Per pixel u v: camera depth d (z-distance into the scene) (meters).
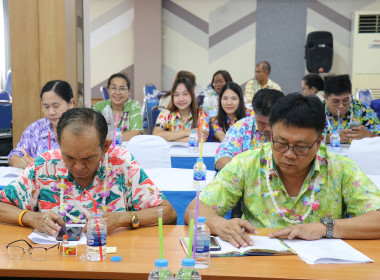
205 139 4.79
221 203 2.03
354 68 10.00
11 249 1.76
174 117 4.95
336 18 10.23
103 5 10.48
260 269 1.57
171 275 1.35
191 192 2.82
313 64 9.83
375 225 1.88
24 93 4.43
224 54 10.46
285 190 1.99
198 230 1.60
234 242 1.79
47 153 2.09
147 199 2.10
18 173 3.18
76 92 4.62
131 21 10.52
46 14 4.36
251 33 10.41
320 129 1.79
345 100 4.28
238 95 4.75
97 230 1.66
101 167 2.06
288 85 10.44
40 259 1.66
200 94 7.02
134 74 10.35
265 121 2.93
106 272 1.54
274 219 2.03
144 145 3.60
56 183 2.06
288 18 10.30
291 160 1.82
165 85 10.59
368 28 9.89
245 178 2.03
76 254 1.71
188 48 10.49
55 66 4.39
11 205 2.09
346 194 1.99
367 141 3.52
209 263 1.61
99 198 2.07
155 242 1.85
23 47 4.39
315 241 1.84
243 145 3.36
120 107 5.15
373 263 1.64
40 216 1.95
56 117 3.26
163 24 10.48
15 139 4.46
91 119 1.86
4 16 9.63
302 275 1.52
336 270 1.58
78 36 4.78
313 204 1.98
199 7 10.40
